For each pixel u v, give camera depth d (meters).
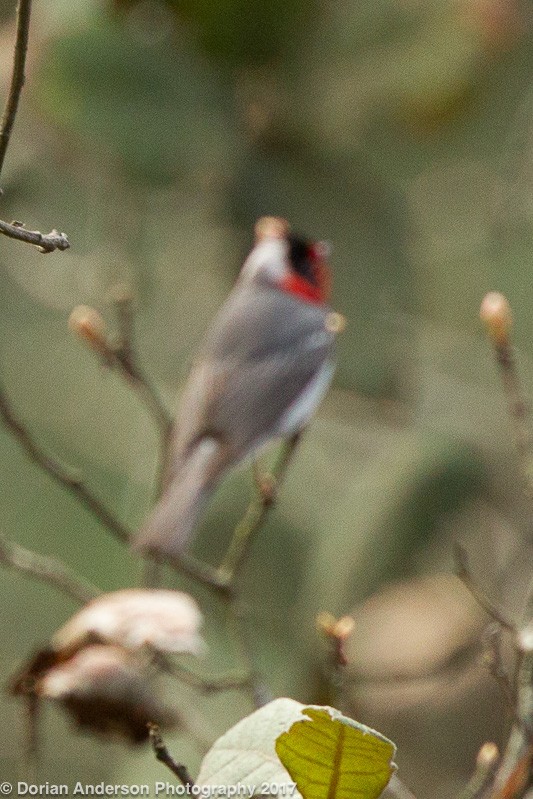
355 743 3.84
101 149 10.17
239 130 10.42
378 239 10.70
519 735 5.68
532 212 12.14
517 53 11.19
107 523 7.66
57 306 12.75
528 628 6.03
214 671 9.96
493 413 13.16
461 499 11.19
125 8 10.41
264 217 10.50
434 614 10.50
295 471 12.79
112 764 11.93
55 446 13.48
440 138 11.07
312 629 9.86
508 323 6.62
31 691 6.28
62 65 10.09
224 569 8.03
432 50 10.68
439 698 11.60
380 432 13.18
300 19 10.32
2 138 4.43
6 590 13.30
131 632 6.21
